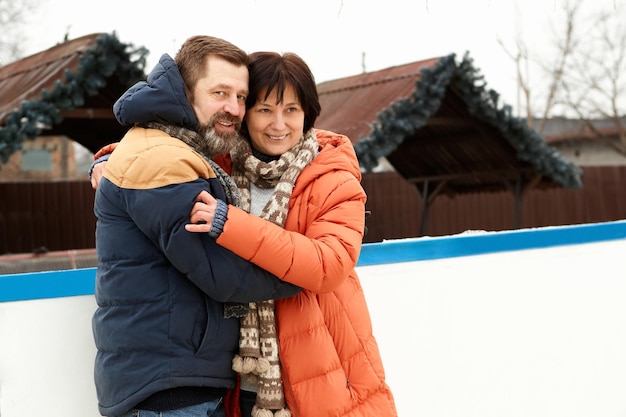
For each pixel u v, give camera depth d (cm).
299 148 197
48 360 206
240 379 194
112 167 174
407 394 273
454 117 863
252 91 192
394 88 872
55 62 767
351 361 194
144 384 168
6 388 201
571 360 322
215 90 182
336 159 194
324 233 184
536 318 310
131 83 696
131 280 171
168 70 176
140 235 172
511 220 1255
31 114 644
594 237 331
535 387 310
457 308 287
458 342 287
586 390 327
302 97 194
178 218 165
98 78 677
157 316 170
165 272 172
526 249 308
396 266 271
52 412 206
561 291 319
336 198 188
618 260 340
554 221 1279
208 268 168
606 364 334
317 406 184
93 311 213
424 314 278
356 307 199
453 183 1077
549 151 859
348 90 1001
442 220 1245
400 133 746
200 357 174
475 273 292
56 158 2511
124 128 890
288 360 186
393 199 1191
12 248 1029
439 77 760
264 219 182
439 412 282
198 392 176
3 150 630
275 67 190
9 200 1031
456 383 286
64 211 1052
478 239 294
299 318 187
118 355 171
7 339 201
